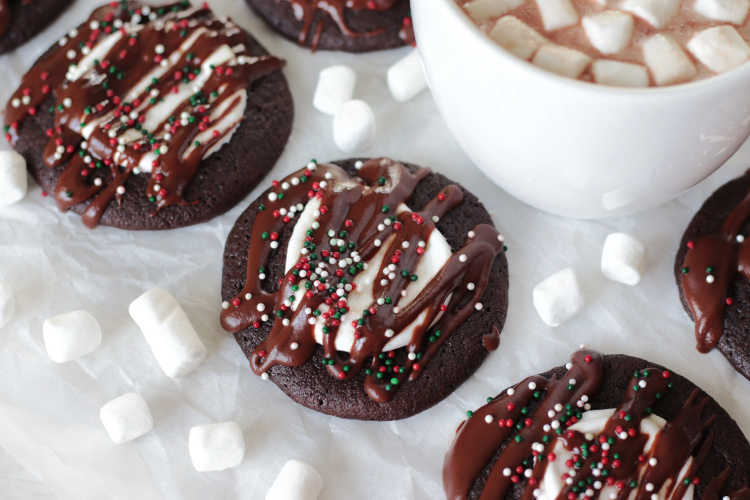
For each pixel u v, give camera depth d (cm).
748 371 37
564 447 35
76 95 39
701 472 35
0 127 41
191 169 39
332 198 38
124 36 41
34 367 37
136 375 37
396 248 37
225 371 37
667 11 33
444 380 37
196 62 40
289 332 37
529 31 33
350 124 40
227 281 38
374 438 37
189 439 36
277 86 41
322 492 36
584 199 36
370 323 36
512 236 39
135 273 39
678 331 38
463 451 36
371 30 42
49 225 39
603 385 36
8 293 38
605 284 38
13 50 42
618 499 35
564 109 33
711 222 39
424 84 41
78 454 36
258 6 42
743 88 32
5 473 36
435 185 39
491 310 37
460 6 34
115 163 39
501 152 35
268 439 37
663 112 32
